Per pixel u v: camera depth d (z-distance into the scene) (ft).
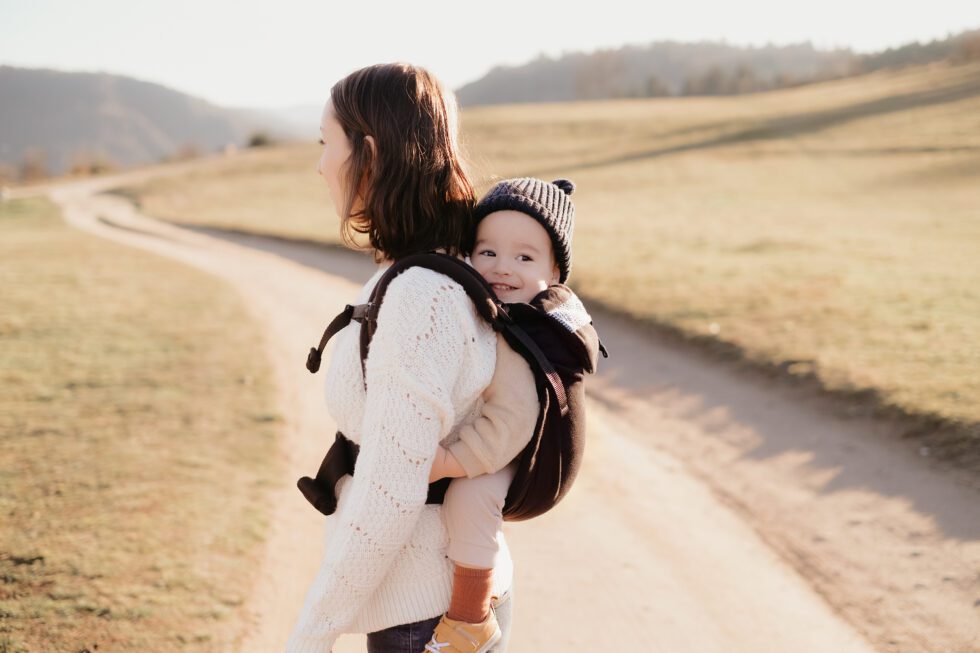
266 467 18.52
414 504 4.57
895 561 14.34
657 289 41.19
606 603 12.90
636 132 166.20
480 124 188.85
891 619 12.57
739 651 11.63
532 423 4.87
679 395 26.00
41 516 15.21
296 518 15.55
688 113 190.39
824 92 211.20
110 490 16.71
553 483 5.03
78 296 46.85
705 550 15.03
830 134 130.41
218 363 29.60
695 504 17.39
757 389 25.52
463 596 4.92
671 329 33.68
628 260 51.44
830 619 12.62
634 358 31.09
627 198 95.04
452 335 4.62
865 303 33.88
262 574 13.12
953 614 12.58
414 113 4.88
